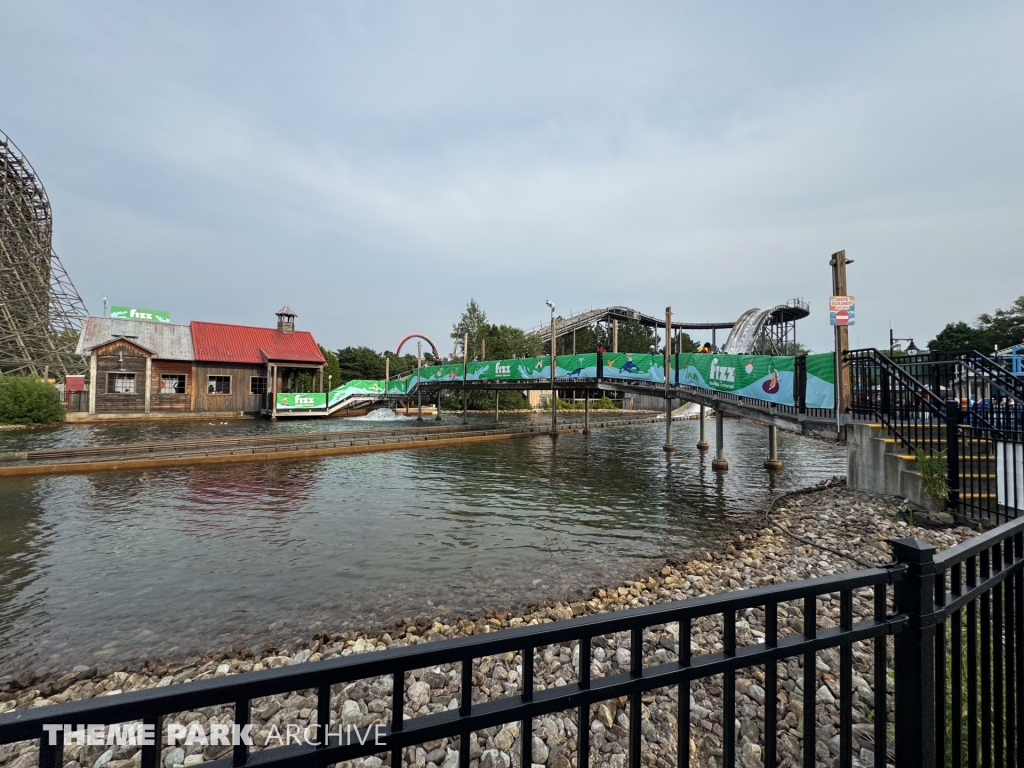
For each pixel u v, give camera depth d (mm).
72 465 15289
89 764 3756
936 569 1793
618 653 5035
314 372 42438
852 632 1727
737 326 53438
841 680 1743
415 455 20750
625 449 23109
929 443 9141
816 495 11859
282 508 11555
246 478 15164
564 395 65375
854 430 10695
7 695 4660
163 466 16656
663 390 19984
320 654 5262
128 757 3832
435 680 4668
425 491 13609
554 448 23484
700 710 4004
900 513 8711
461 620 5980
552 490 13828
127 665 5125
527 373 26984
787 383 13109
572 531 9828
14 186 44469
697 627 5523
